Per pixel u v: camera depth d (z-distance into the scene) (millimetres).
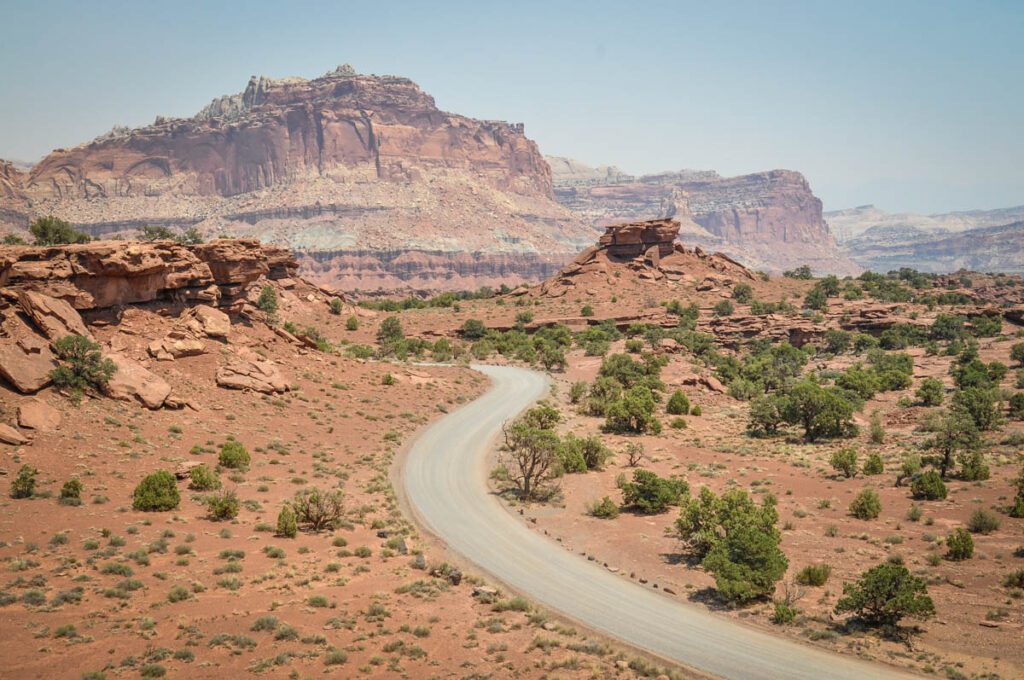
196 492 43375
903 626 31172
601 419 79625
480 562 39219
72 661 23672
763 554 34656
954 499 48500
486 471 58000
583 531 45344
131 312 62406
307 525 41500
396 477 54719
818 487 53312
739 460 62656
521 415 77188
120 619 26938
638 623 32000
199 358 63938
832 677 27109
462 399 83812
